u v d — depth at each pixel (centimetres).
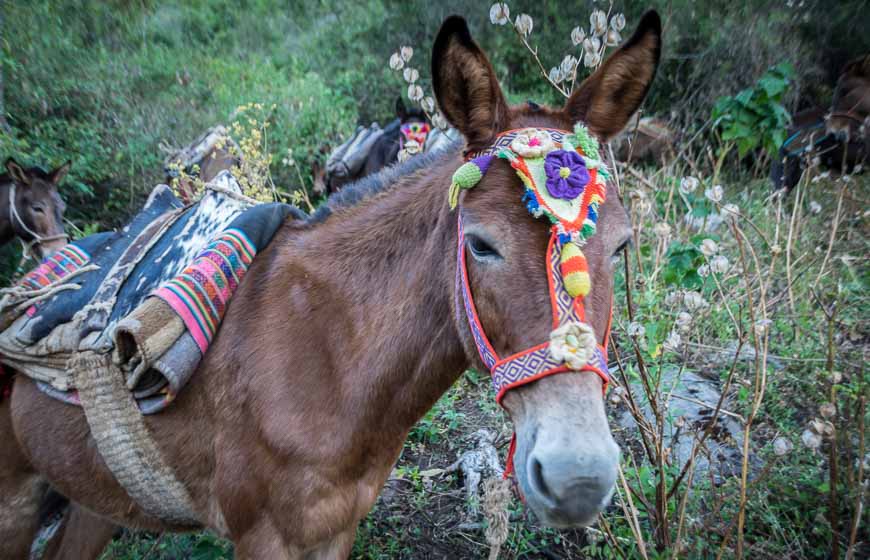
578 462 128
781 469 284
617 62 167
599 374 140
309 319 188
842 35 852
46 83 817
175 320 182
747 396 324
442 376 184
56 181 577
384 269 185
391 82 1135
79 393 200
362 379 182
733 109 367
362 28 1188
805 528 271
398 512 308
